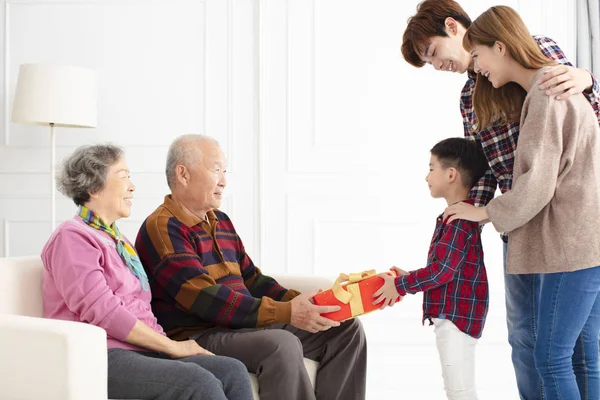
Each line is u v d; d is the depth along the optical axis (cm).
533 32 394
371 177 400
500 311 393
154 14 405
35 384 169
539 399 238
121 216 218
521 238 211
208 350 226
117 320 197
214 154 244
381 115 400
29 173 406
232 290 233
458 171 236
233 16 404
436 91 398
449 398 229
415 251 398
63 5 405
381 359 396
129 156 405
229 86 404
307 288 269
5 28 407
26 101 357
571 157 203
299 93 403
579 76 205
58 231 204
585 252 201
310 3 402
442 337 228
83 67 373
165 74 405
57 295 203
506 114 222
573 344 208
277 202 404
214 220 255
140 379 188
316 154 402
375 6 399
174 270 230
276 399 213
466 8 397
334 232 402
